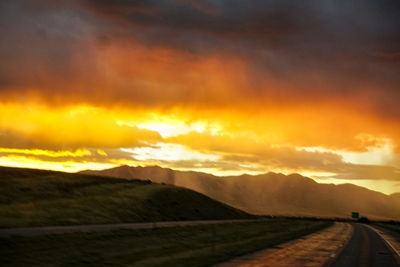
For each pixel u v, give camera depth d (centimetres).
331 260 2108
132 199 7881
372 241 3806
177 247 2812
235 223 7138
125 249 2605
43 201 6412
